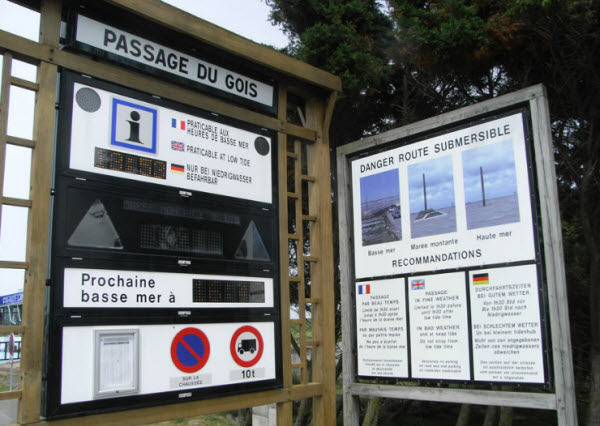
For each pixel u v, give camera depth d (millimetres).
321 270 6633
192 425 14539
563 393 4703
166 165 5289
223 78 5969
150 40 5387
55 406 4238
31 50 4555
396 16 9508
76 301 4500
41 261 4336
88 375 4465
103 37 5039
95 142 4824
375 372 6125
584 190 8703
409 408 13609
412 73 10523
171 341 5043
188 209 5387
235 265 5656
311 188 6895
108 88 4988
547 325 4945
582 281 10250
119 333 4691
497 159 5508
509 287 5223
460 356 5457
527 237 5180
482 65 9242
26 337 4184
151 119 5254
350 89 9344
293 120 11188
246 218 5879
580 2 7117
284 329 6016
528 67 8742
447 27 8531
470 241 5570
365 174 6637
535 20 7477
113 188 4875
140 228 5000
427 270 5859
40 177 4438
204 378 5227
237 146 5945
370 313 6285
